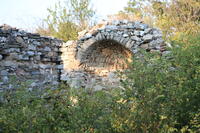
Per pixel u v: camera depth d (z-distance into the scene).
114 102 4.19
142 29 8.24
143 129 4.19
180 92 4.46
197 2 14.82
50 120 3.99
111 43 8.41
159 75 4.17
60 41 8.45
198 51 5.62
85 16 11.70
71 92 4.00
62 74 8.23
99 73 8.73
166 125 4.09
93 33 8.21
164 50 8.00
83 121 3.80
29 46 7.30
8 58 6.70
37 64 7.54
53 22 11.41
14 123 3.76
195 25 13.99
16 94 4.32
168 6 15.67
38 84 7.44
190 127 4.82
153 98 4.09
